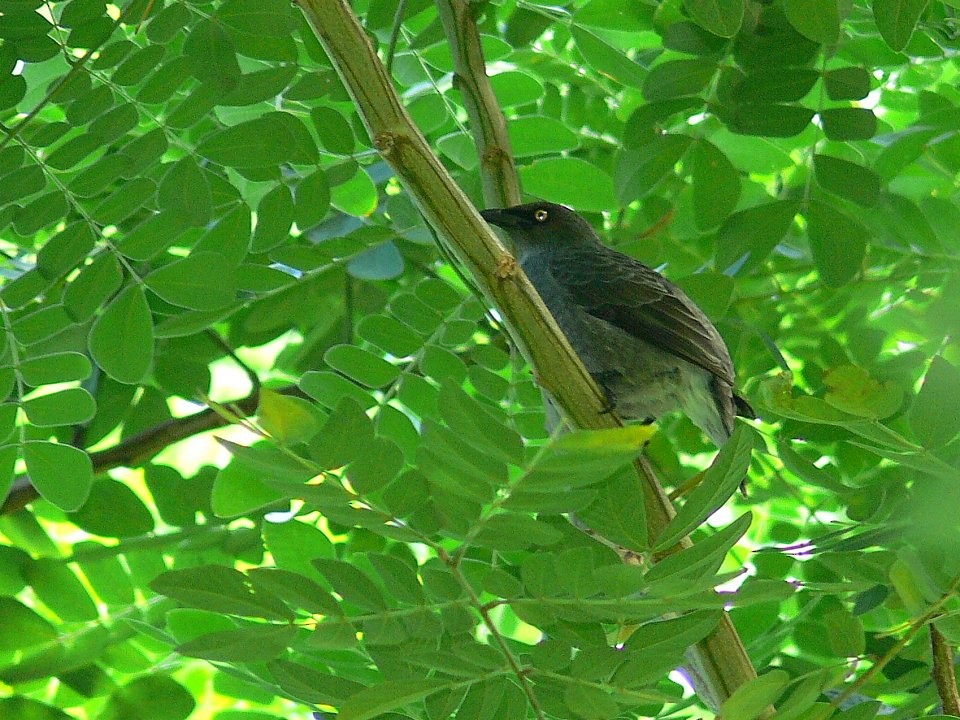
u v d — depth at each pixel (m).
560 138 11.34
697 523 6.09
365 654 8.45
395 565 6.19
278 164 9.03
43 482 9.10
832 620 6.75
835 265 10.12
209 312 10.06
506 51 11.62
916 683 8.27
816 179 10.09
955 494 6.54
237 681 9.80
